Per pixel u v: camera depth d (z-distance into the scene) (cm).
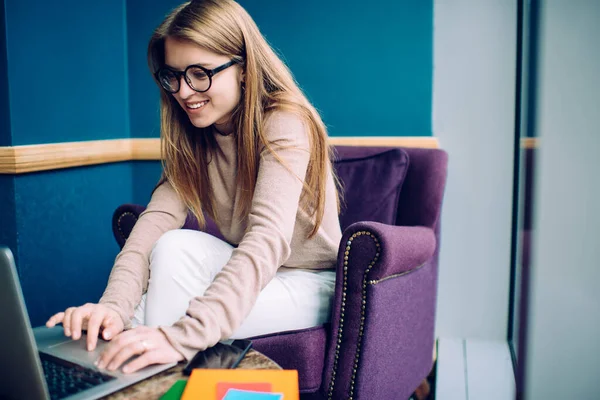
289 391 82
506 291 237
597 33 98
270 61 142
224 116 144
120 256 139
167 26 131
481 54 228
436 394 193
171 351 102
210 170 154
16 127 194
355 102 236
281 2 238
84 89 229
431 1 227
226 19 132
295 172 135
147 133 258
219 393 81
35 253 204
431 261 188
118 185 252
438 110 234
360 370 142
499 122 230
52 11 209
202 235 143
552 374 108
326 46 236
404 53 231
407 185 194
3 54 190
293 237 152
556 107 100
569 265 103
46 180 207
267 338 140
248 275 119
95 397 87
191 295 131
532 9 174
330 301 151
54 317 115
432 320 194
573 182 101
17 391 82
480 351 231
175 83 134
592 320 104
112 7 246
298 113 141
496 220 234
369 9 231
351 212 190
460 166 235
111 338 112
